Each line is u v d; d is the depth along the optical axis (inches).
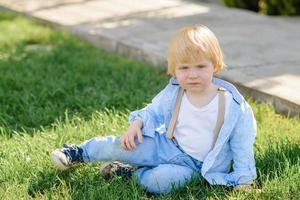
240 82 210.8
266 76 217.5
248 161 136.9
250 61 237.5
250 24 309.6
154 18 329.1
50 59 260.5
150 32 293.7
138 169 143.9
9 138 174.1
